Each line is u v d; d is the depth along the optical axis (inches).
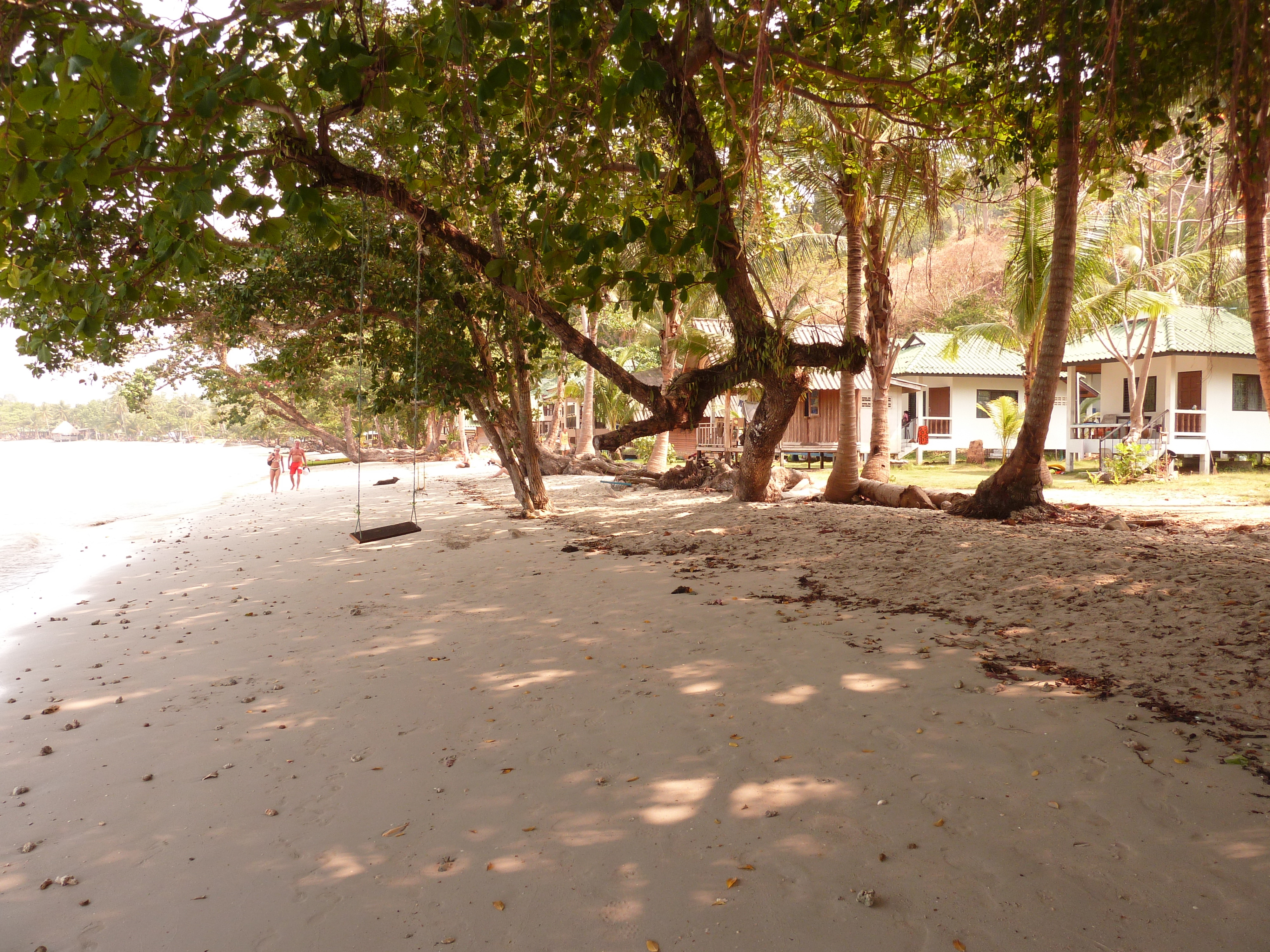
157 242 238.1
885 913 124.6
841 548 439.2
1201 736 179.2
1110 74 242.1
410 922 129.0
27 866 149.9
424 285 562.3
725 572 405.4
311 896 137.0
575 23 215.9
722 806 161.5
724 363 505.0
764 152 459.2
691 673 244.7
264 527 706.2
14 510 935.0
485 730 208.1
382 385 674.8
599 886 136.4
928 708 206.1
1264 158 211.5
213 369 1167.0
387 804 169.5
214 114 213.0
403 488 1075.3
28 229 247.6
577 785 174.1
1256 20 210.1
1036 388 505.7
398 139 266.1
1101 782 161.3
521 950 120.7
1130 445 806.5
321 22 227.0
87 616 371.9
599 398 1379.2
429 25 249.8
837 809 157.3
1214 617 260.5
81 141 189.8
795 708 211.2
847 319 684.7
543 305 458.0
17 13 197.5
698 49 288.2
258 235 234.7
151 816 167.6
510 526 633.6
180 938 127.0
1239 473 924.0
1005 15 316.2
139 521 807.1
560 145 276.2
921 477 967.0
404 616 341.4
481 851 149.3
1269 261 538.0
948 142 470.3
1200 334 942.4
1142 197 773.9
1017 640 260.7
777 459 918.4
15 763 197.6
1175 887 126.6
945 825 149.3
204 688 252.1
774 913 126.2
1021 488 510.9
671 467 1047.0
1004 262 1080.2
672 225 258.2
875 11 338.0
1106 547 382.3
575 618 322.7
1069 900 124.9
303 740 206.2
